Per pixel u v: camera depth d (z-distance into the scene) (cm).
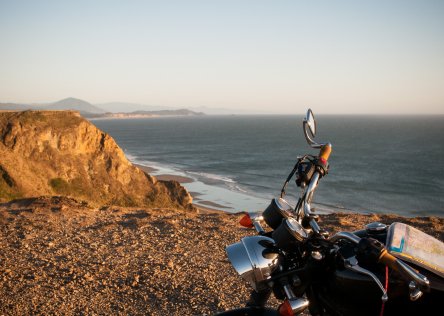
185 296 534
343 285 238
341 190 6191
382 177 7544
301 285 246
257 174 7619
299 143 15462
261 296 265
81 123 5500
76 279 589
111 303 521
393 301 233
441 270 237
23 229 828
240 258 244
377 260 221
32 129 5181
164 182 5478
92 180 5319
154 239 764
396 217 930
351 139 17125
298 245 242
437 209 5062
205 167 8719
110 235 791
